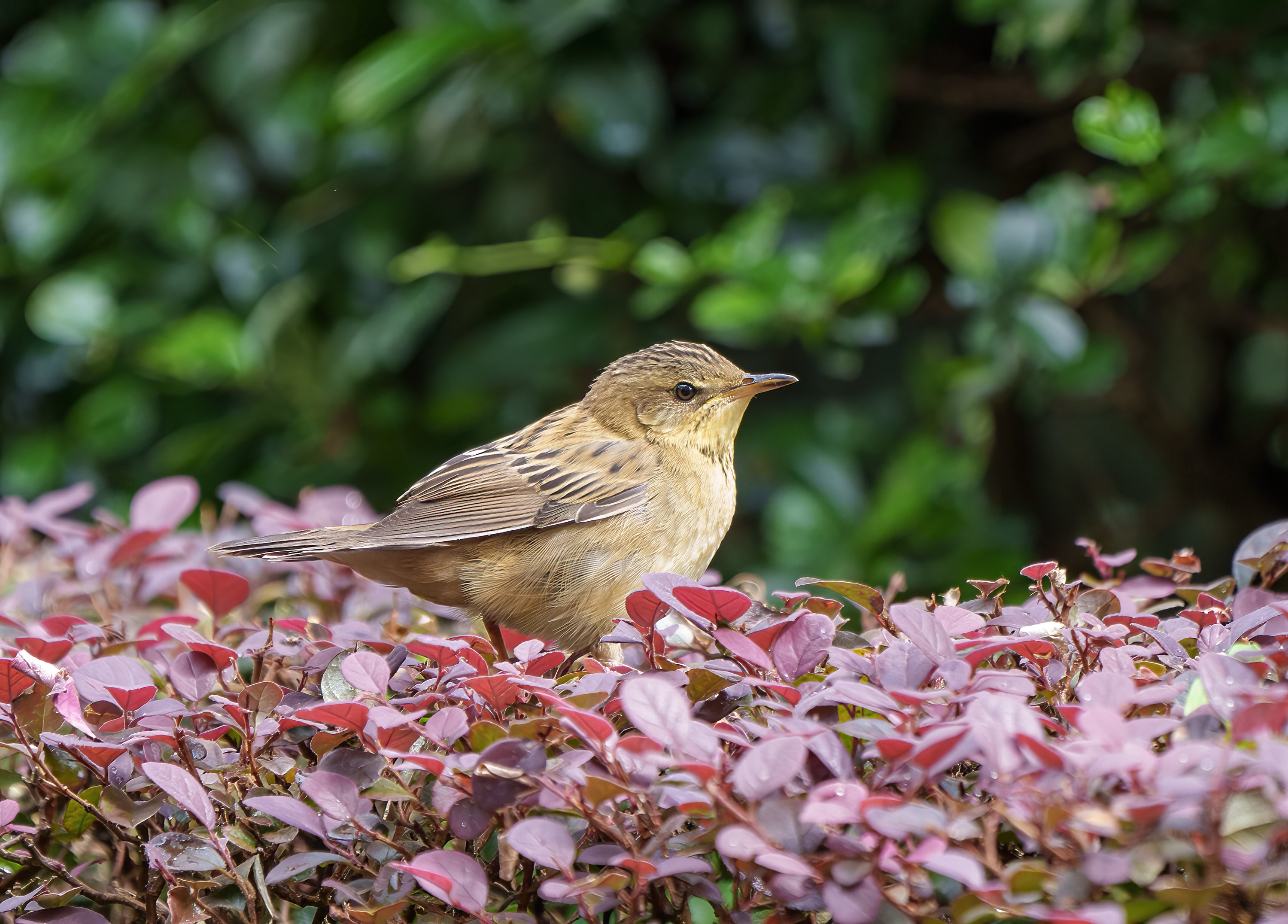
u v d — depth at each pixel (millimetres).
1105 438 12297
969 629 4414
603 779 3469
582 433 8516
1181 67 10883
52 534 7328
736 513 11516
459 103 11211
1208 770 3242
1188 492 12273
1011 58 11195
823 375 11555
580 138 11195
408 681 4871
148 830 4730
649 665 4996
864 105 10836
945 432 10812
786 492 10945
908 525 10586
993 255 10141
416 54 10719
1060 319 9906
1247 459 12445
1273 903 3439
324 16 12812
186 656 4953
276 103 13023
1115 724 3465
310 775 4051
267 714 4621
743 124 11555
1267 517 12391
